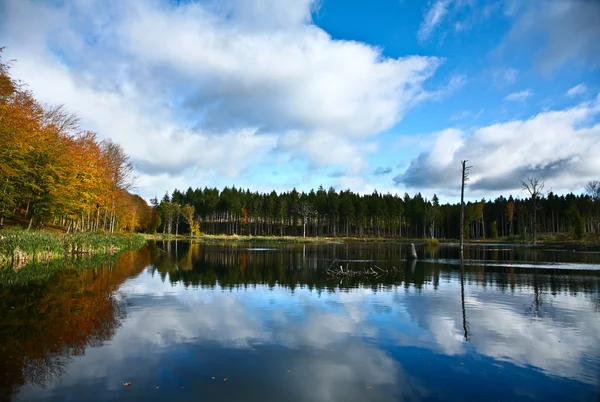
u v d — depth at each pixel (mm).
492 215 111688
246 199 116000
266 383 6406
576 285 17281
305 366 7215
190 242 73125
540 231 97625
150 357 7609
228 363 7316
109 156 44531
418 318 10969
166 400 5730
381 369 7125
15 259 23016
